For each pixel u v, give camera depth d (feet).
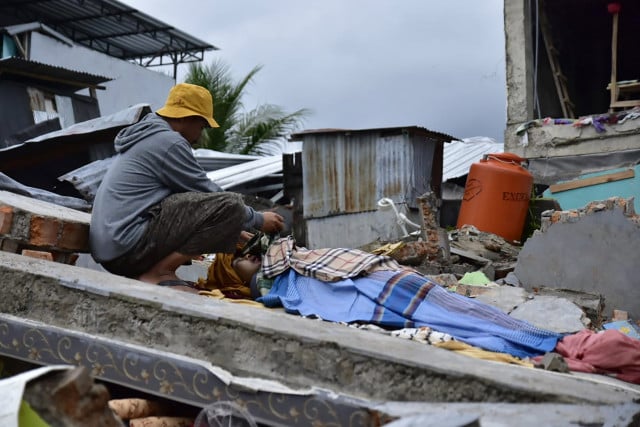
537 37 40.37
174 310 10.91
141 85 68.74
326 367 9.82
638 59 45.27
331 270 14.24
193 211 14.62
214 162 55.01
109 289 11.45
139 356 10.84
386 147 35.78
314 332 10.23
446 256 23.12
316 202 36.22
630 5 43.06
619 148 35.35
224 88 78.89
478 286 17.31
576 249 21.76
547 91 43.01
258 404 9.92
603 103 45.91
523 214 31.14
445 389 9.18
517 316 15.70
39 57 57.16
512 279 22.72
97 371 11.12
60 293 11.84
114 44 74.64
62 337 11.44
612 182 31.94
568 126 36.76
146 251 14.75
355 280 14.01
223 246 14.93
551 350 12.37
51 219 14.64
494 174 30.83
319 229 36.22
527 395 8.89
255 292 15.23
